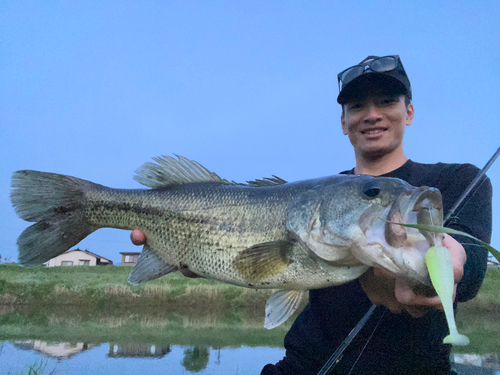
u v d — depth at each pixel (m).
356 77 0.83
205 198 0.82
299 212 0.70
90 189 0.96
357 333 0.66
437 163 0.78
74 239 0.95
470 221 0.59
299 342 0.82
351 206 0.63
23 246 0.92
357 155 0.91
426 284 0.48
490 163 0.58
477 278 0.52
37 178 0.95
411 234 0.51
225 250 0.77
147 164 0.91
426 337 0.61
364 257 0.59
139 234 0.88
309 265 0.68
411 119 0.92
